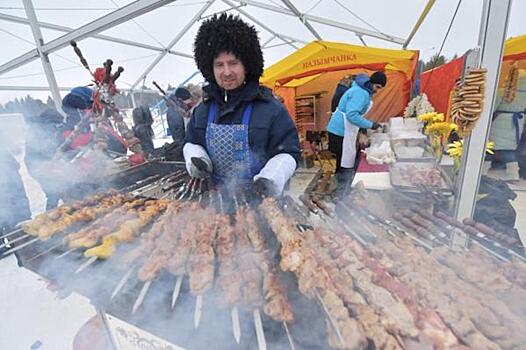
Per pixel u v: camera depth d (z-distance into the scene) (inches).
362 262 40.3
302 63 190.5
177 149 129.3
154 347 34.0
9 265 99.0
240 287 36.4
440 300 33.1
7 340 71.3
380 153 111.5
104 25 111.0
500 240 42.3
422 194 71.4
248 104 62.8
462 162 58.4
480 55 51.3
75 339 50.3
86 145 97.7
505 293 34.3
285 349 29.8
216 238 48.6
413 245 44.3
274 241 47.9
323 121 285.1
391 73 244.8
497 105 165.3
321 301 32.7
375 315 30.7
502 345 28.6
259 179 54.3
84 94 114.7
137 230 55.0
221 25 53.7
